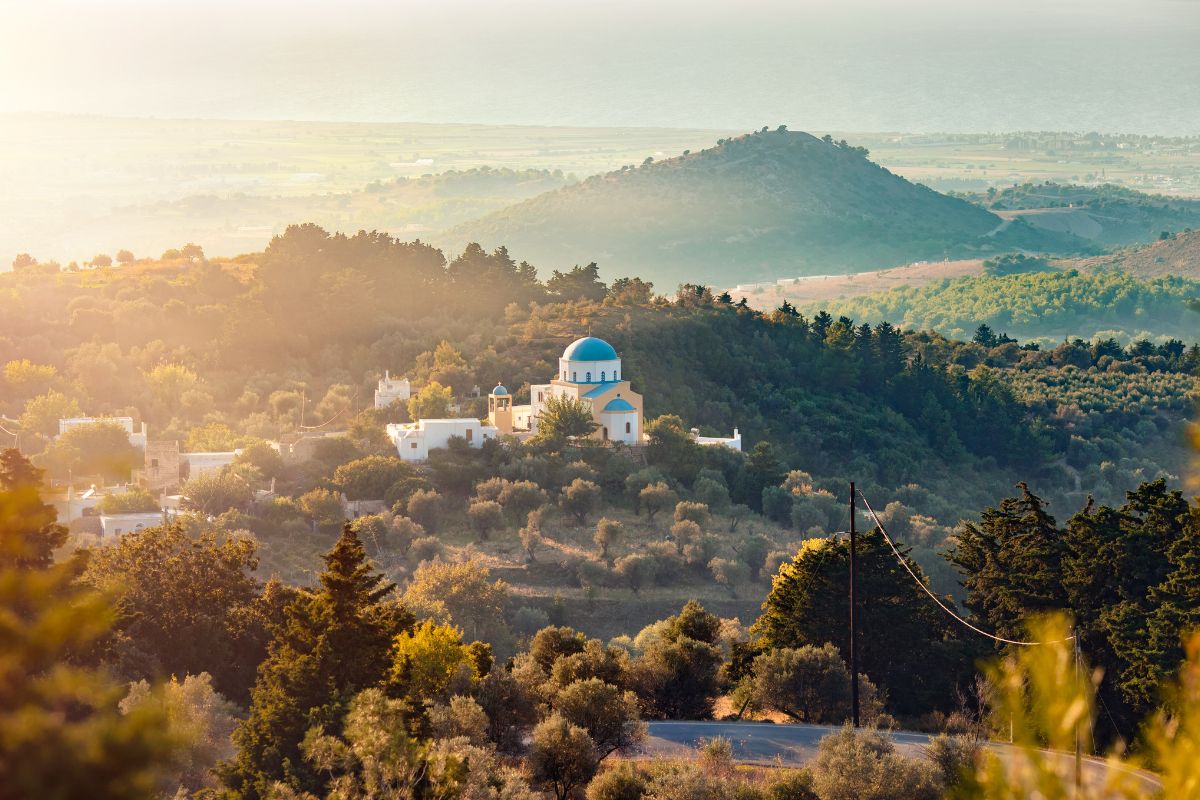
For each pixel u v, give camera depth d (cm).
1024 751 1695
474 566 15050
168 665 10075
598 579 17100
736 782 7681
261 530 17400
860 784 7331
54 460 17212
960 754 7550
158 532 11281
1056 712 1688
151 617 10188
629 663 10600
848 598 10900
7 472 8875
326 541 17450
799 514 19962
